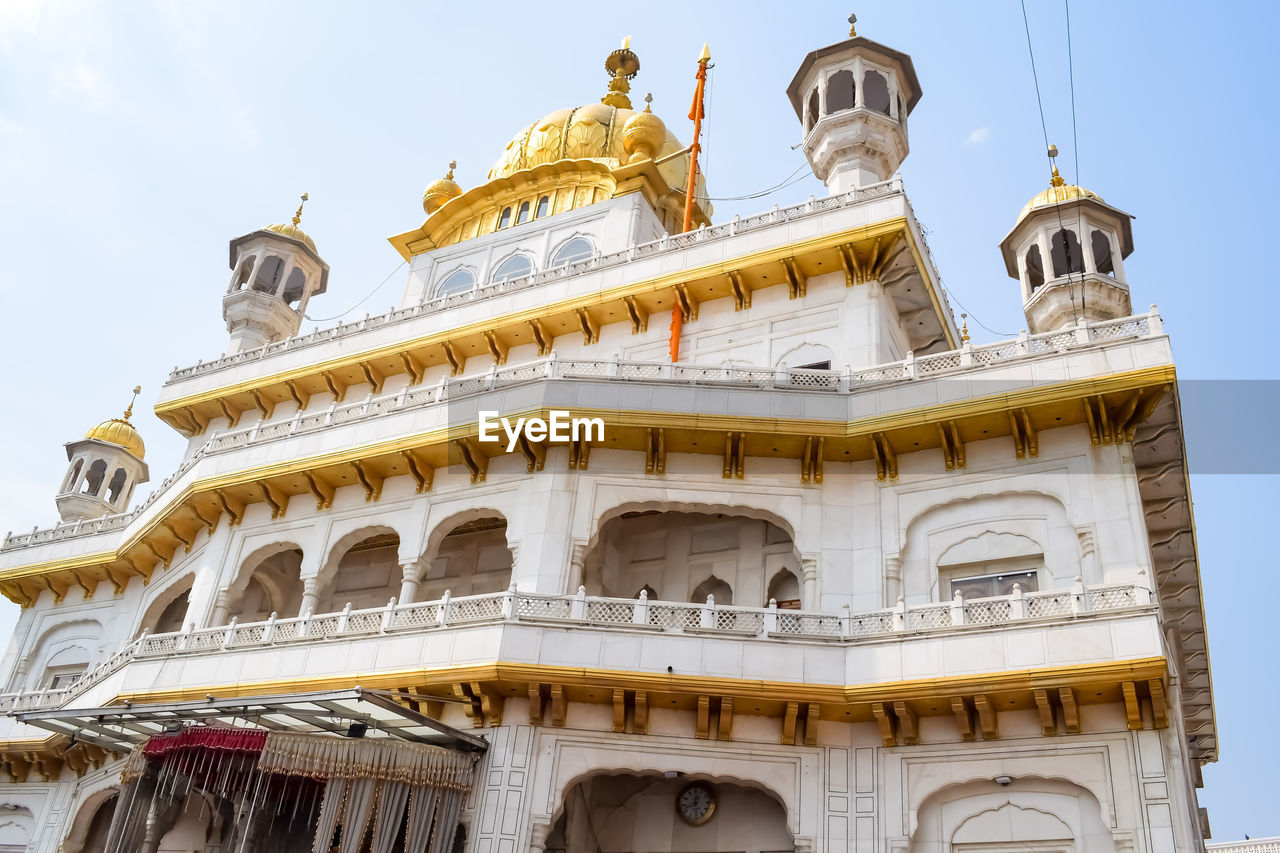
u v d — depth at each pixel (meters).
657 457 21.06
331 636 20.38
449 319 28.58
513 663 18.11
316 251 36.44
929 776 16.98
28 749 25.59
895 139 27.73
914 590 19.12
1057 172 28.89
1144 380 18.20
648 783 20.56
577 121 35.22
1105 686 16.08
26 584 30.88
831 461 20.69
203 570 24.14
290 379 29.78
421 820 17.05
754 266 24.58
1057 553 18.41
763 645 18.16
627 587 23.20
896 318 25.59
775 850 18.95
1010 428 19.44
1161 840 15.08
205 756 17.34
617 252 27.20
